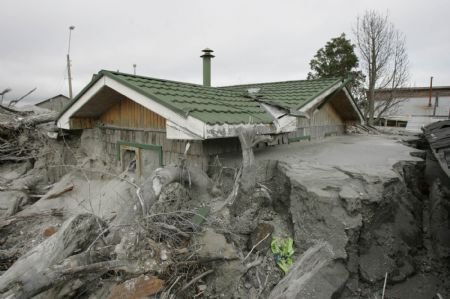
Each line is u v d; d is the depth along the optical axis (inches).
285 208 151.6
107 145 241.8
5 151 322.3
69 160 278.5
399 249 138.0
